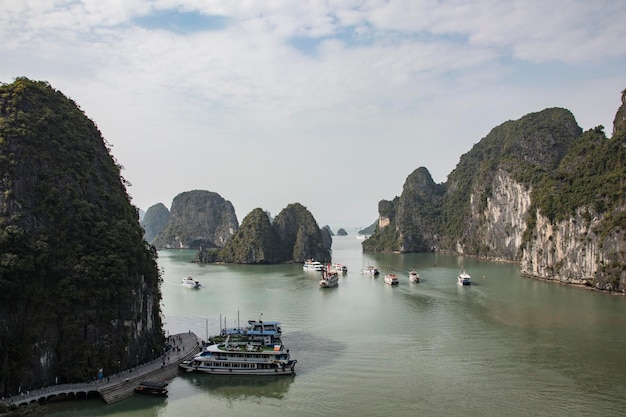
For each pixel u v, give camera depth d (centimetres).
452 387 6831
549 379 7075
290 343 8925
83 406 6316
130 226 8162
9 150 7450
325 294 14275
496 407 6222
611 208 14688
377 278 17975
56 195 7531
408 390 6750
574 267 15512
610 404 6272
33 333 6519
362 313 11406
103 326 7062
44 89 8606
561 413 6053
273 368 7306
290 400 6506
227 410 6244
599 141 18712
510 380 7050
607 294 13575
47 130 8006
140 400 6500
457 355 8131
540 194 18225
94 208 7925
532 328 9744
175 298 13738
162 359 7706
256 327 9044
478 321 10394
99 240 7600
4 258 6600
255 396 6631
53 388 6366
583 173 16862
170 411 6222
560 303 12231
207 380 7175
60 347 6738
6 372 6225
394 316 11012
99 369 6825
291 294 14362
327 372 7444
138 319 7581
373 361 7894
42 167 7631
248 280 17762
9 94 8081
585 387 6788
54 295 6894
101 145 9281
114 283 7250
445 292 14212
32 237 7062
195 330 10075
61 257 7206
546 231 17088
